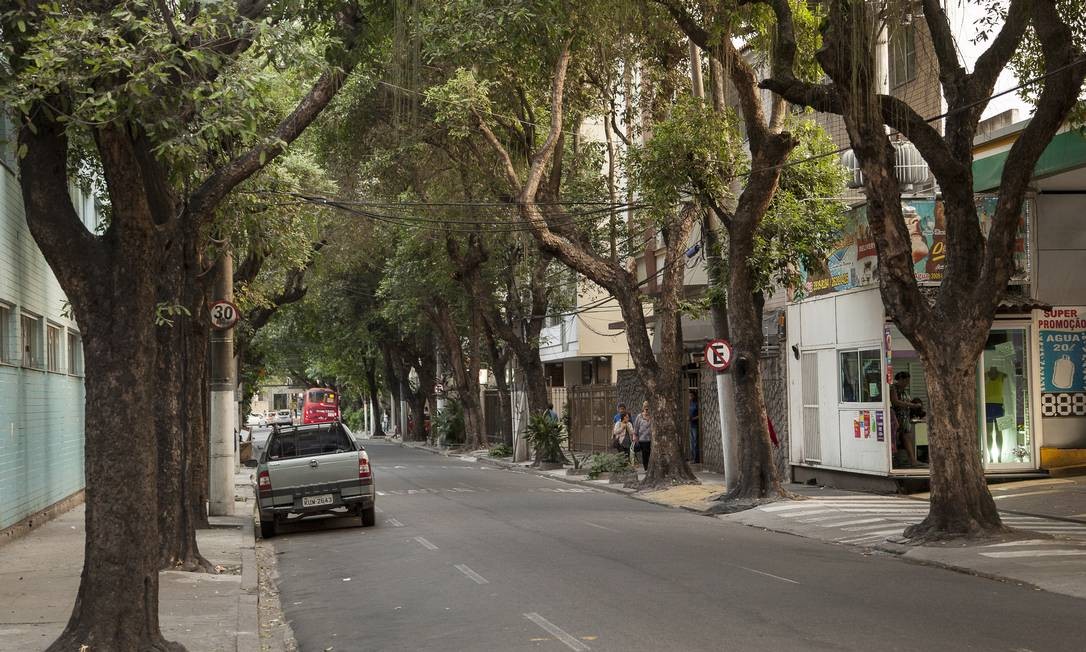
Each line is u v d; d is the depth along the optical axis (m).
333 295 54.28
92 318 8.26
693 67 22.38
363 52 12.50
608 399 41.78
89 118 8.31
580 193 31.70
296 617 11.00
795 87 15.57
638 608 10.08
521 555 14.23
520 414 39.78
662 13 20.05
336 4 12.46
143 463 8.30
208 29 9.99
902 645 8.27
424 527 18.56
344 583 13.02
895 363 22.41
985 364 22.19
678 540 15.90
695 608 10.00
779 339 26.86
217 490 21.84
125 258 8.29
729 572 12.42
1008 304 21.38
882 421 22.09
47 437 21.05
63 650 8.02
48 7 8.76
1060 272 22.06
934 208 21.33
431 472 35.28
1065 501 18.47
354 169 33.31
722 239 24.11
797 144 21.25
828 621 9.29
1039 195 22.06
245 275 22.59
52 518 21.14
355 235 39.16
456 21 18.80
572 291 45.12
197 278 16.83
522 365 38.16
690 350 32.72
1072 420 22.23
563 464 36.34
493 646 8.68
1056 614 9.68
